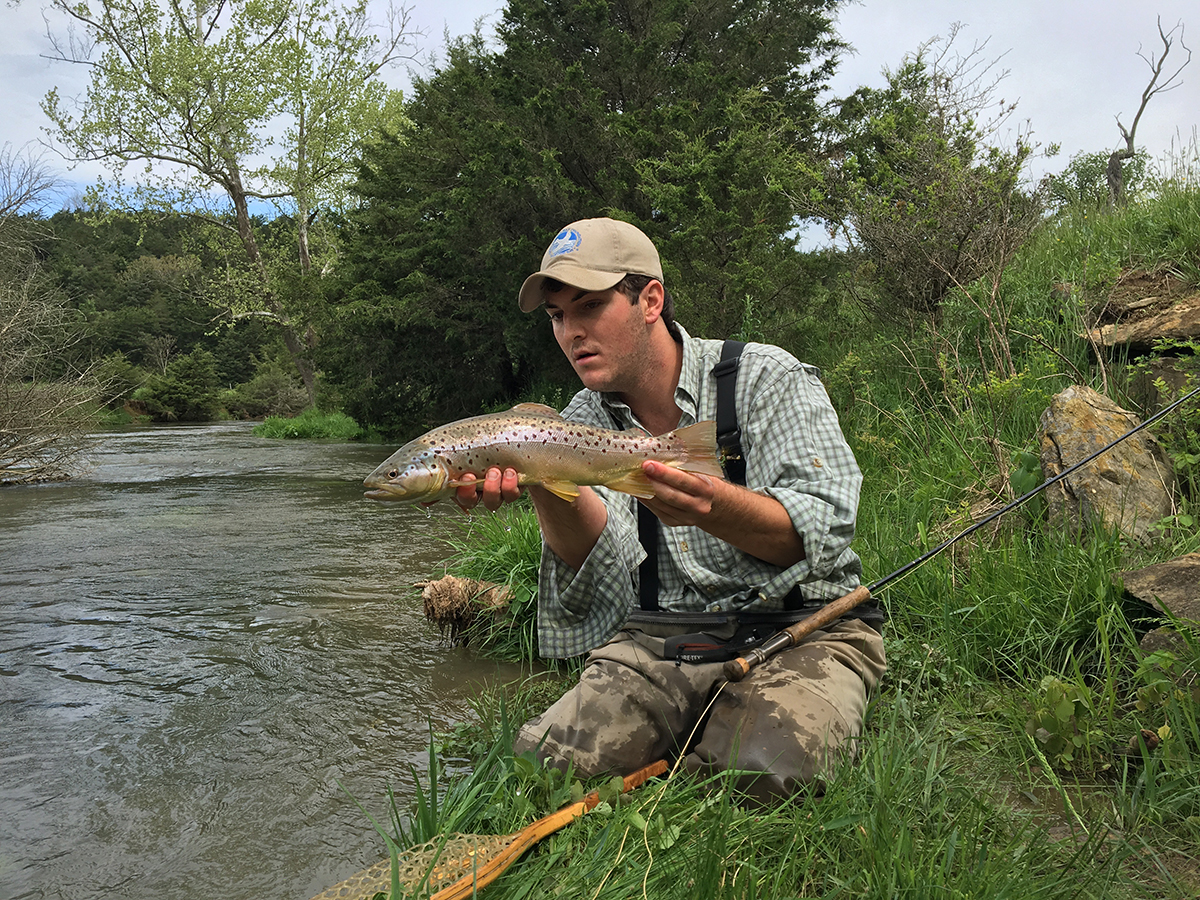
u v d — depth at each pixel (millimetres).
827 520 2367
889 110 9180
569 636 2832
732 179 10117
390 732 3104
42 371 13484
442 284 18188
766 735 2238
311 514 8516
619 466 2176
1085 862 1935
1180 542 3629
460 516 8000
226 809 2537
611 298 2477
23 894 2096
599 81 15250
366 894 1880
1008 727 2789
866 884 1836
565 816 2164
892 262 7504
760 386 2580
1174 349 5152
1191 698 2461
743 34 16656
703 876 1790
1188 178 7406
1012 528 4137
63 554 6617
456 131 18438
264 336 72000
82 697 3525
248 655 4047
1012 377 5254
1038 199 7141
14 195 15008
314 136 31688
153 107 30297
